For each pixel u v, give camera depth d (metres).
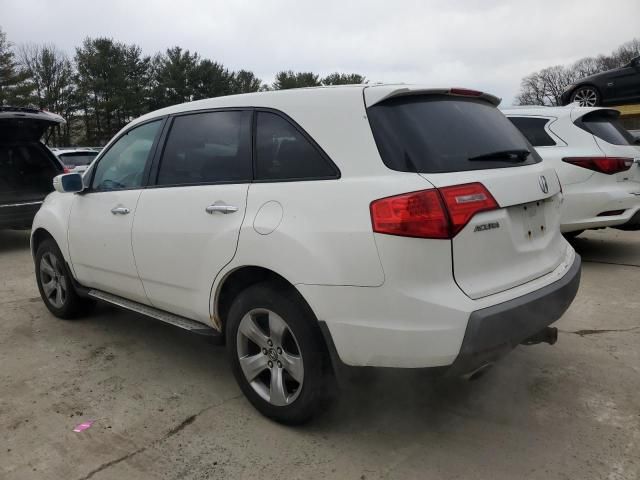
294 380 2.84
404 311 2.35
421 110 2.73
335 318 2.50
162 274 3.37
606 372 3.46
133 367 3.73
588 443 2.71
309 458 2.64
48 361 3.84
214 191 3.06
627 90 11.63
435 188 2.38
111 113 51.78
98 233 3.87
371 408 3.09
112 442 2.81
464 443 2.74
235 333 3.00
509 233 2.62
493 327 2.37
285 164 2.81
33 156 8.55
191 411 3.11
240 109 3.12
